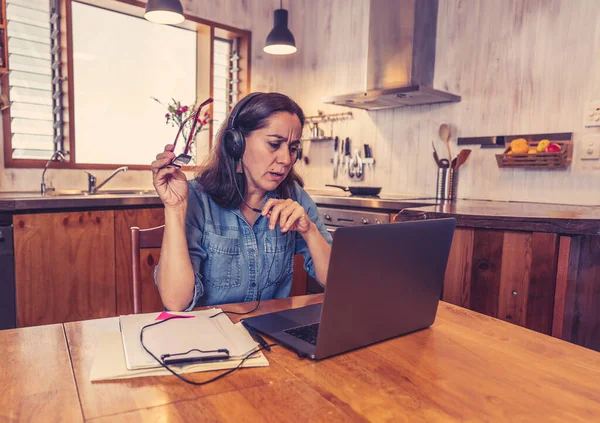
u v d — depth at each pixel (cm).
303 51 386
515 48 262
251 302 104
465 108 287
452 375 67
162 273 97
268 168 107
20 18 268
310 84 383
